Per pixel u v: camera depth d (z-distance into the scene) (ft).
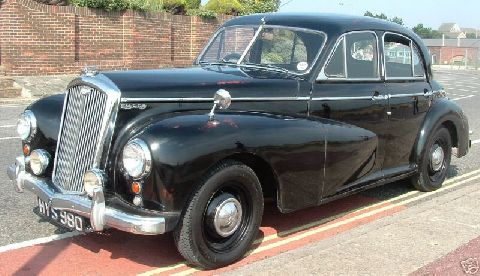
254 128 14.85
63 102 16.63
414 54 21.66
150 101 14.64
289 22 19.06
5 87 51.62
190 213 13.74
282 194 15.75
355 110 18.70
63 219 14.67
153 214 13.37
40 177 15.92
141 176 13.30
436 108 22.27
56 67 56.70
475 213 18.66
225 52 19.81
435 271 13.99
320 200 16.99
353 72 18.84
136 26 62.23
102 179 13.73
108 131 14.10
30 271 14.24
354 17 19.94
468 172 26.99
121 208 13.57
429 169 22.61
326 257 14.74
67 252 15.57
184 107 15.21
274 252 15.92
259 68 18.39
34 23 54.70
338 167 17.19
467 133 23.99
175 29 67.21
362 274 13.74
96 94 14.48
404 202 21.43
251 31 19.43
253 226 15.20
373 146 18.54
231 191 14.78
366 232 16.78
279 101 16.76
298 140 15.74
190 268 14.69
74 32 57.47
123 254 15.55
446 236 16.43
